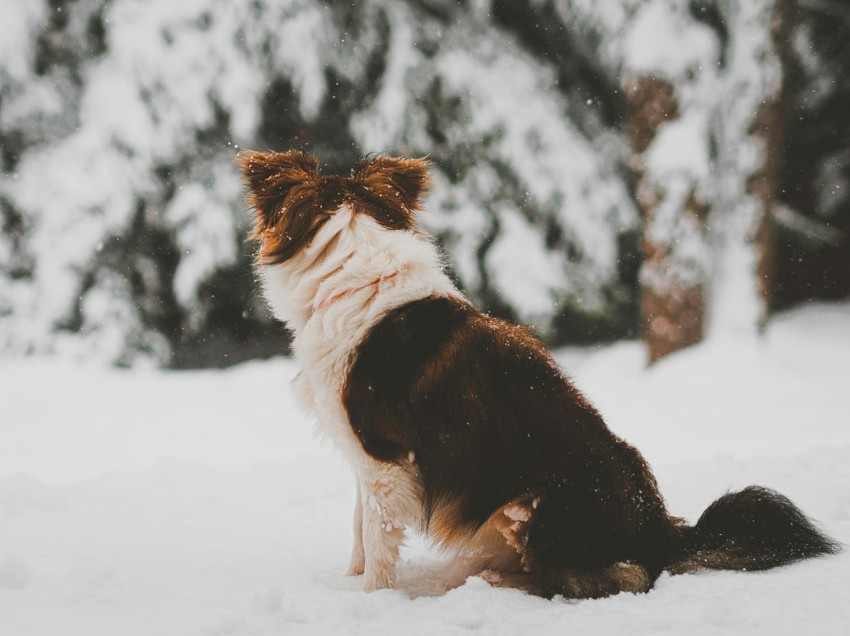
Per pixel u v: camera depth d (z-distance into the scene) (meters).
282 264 3.59
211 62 11.06
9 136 11.46
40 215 11.12
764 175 9.78
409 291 3.36
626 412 8.97
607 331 13.45
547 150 12.44
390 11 12.09
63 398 10.46
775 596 2.80
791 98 14.73
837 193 15.59
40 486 4.81
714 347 9.76
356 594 3.04
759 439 7.72
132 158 11.02
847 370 10.05
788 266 15.71
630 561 3.11
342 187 3.65
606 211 12.62
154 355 11.85
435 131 12.16
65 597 2.84
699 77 9.80
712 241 9.91
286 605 2.89
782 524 3.27
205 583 3.24
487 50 12.66
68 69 11.57
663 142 9.91
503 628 2.68
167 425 9.72
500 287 12.20
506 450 3.17
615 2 10.20
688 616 2.66
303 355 3.44
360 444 3.25
